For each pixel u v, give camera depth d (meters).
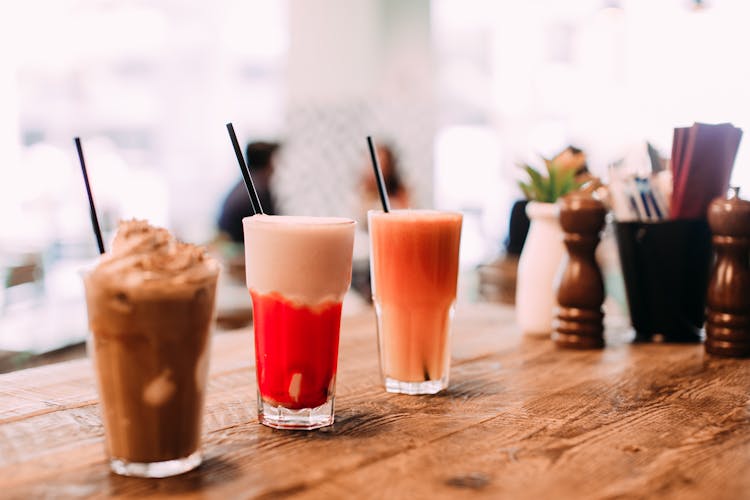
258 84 4.10
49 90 3.62
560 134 3.97
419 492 0.68
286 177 3.96
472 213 4.25
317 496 0.68
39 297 2.11
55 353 1.56
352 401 0.88
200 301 0.70
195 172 4.06
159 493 0.68
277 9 4.05
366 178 3.17
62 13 3.60
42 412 0.84
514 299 1.79
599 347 1.09
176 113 3.99
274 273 0.79
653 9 2.97
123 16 3.76
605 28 3.45
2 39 3.46
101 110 3.75
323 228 0.79
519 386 0.93
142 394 0.70
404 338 0.90
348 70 4.11
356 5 4.09
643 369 1.00
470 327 1.22
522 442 0.77
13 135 3.52
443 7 4.16
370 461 0.73
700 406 0.87
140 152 3.92
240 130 4.08
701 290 1.13
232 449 0.76
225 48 4.03
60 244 2.91
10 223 3.39
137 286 0.69
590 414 0.84
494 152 4.19
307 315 0.79
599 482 0.70
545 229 1.16
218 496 0.68
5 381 0.93
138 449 0.70
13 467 0.72
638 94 3.09
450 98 4.22
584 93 3.77
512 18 4.04
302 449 0.76
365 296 2.34
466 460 0.74
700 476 0.71
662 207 1.12
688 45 2.44
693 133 1.09
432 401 0.88
